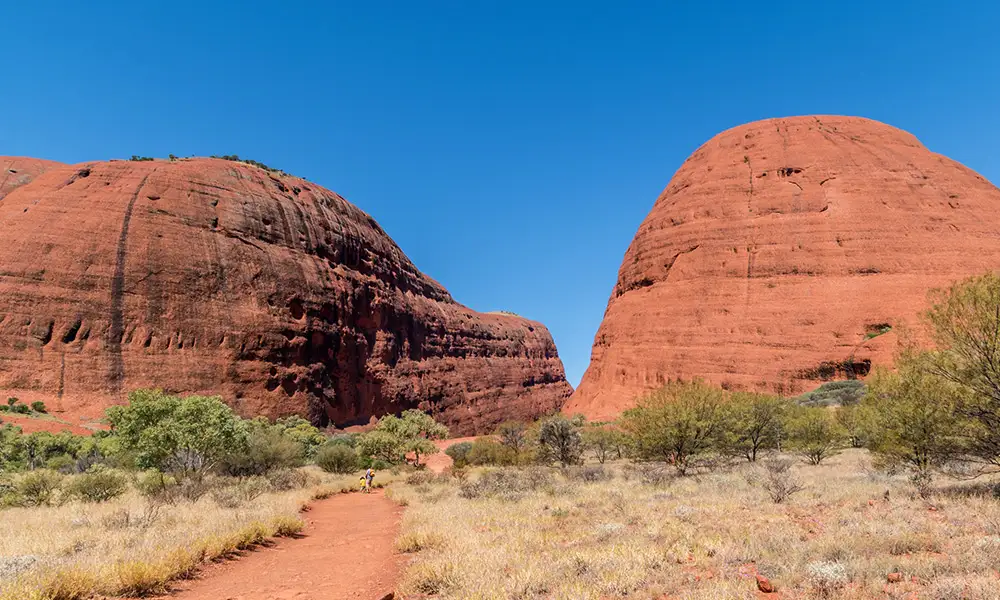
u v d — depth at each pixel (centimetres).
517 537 851
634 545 729
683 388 2197
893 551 628
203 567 794
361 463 3631
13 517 1249
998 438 1069
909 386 1241
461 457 3641
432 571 661
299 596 652
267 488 1923
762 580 525
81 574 611
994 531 673
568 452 2583
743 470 1781
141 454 1877
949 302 1103
